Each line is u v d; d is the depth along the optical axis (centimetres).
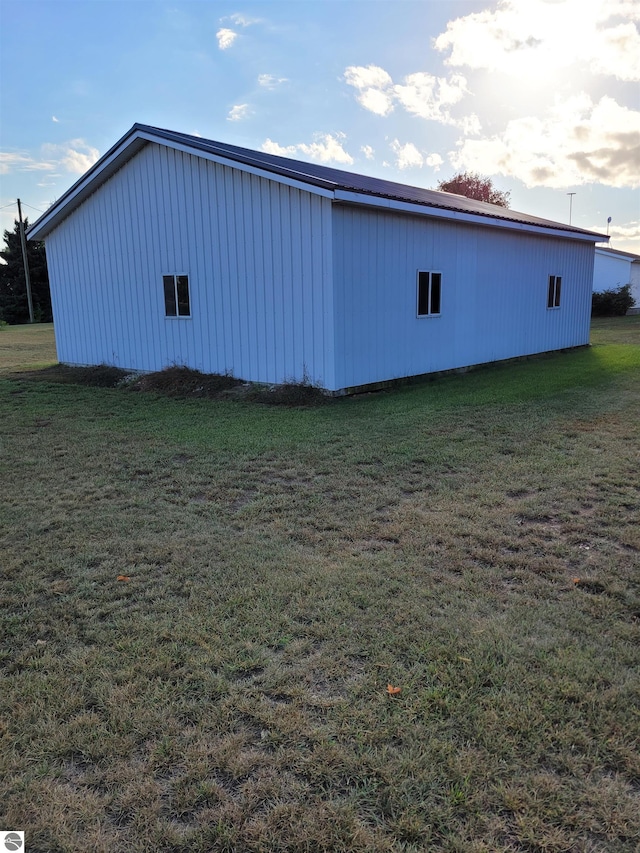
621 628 266
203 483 494
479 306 1211
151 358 1170
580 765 189
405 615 278
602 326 2378
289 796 179
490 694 222
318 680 232
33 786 185
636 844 162
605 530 377
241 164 911
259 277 952
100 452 600
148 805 177
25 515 424
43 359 1551
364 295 914
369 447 593
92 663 246
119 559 348
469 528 383
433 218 1031
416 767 188
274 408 826
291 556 346
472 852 160
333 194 798
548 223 1431
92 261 1245
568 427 661
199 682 232
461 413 750
